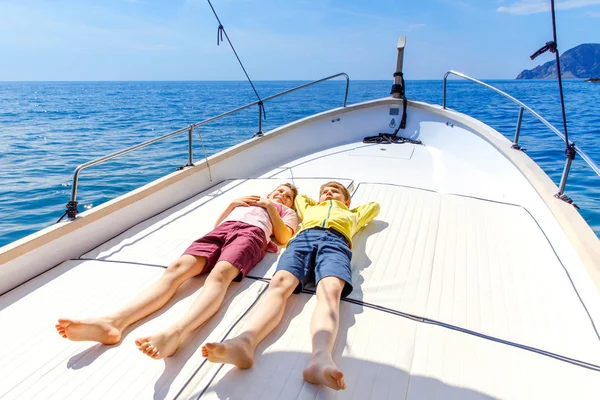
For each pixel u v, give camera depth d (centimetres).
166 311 184
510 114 1463
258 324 162
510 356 157
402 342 164
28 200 613
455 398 138
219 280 186
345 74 526
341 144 526
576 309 186
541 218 281
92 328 159
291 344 162
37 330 174
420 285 204
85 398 138
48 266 224
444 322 176
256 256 216
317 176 391
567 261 226
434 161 435
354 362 153
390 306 187
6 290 204
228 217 239
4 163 866
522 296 196
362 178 382
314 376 139
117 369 151
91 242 249
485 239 252
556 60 209
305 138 498
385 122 557
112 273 219
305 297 195
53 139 1198
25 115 1928
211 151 964
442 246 243
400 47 536
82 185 690
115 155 266
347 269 196
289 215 263
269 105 2281
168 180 314
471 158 431
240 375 146
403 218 282
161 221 289
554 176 627
